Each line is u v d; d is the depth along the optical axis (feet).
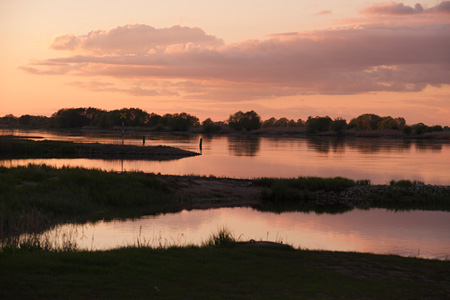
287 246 44.50
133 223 63.16
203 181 100.94
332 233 60.70
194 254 38.42
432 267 39.09
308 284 32.04
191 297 27.86
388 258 41.81
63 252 37.22
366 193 93.91
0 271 29.89
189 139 375.86
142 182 87.66
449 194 92.48
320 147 285.64
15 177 80.07
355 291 30.91
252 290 29.99
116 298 26.68
